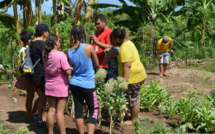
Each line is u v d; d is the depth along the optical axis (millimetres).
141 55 12367
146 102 5840
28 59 4594
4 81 8523
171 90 7824
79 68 3939
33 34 4930
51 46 3975
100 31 5070
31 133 4512
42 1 11672
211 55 16016
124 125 4871
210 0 17984
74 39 3918
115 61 4727
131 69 4574
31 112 5160
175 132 4660
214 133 4551
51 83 4059
